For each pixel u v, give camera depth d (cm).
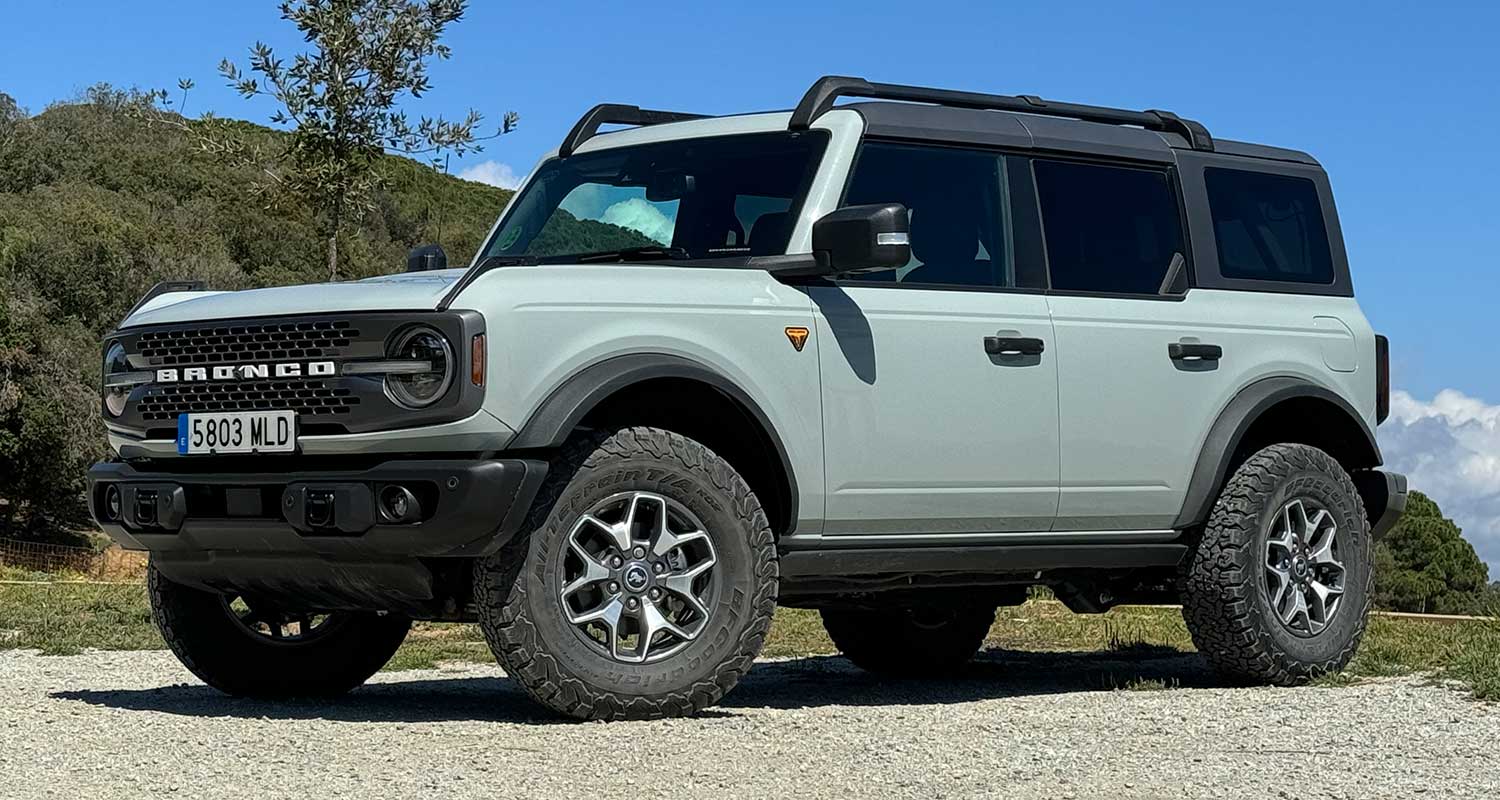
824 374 592
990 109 683
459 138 1270
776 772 448
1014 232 656
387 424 529
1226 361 704
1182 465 688
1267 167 748
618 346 546
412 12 1265
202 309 581
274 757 467
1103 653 893
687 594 558
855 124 623
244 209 6656
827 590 646
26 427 4844
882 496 608
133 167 7425
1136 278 688
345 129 1252
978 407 629
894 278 621
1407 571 5106
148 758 464
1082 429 657
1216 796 417
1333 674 721
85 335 5316
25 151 7344
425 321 523
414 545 522
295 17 1261
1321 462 726
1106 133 702
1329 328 744
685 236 625
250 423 553
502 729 527
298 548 549
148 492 576
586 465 541
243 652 642
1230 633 699
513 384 526
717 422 594
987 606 781
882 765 461
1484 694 618
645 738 507
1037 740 511
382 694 673
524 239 677
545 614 534
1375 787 429
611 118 707
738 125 648
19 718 556
